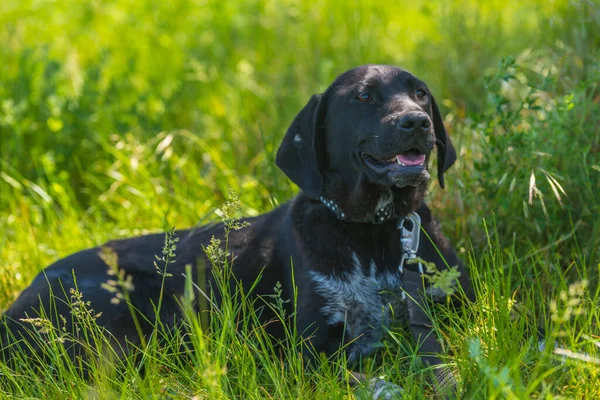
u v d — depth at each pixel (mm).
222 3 14320
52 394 5629
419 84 6566
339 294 6371
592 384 5176
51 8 15516
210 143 10438
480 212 7508
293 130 6742
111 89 11070
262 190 8914
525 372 5344
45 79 10867
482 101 9984
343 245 6426
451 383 5391
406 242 6461
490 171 7445
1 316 6730
